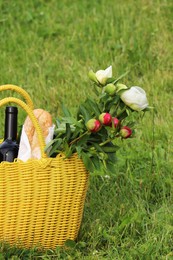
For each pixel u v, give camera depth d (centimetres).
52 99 598
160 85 612
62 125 375
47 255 373
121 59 652
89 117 370
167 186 457
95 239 393
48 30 714
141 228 405
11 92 603
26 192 368
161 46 673
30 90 607
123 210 422
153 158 483
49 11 750
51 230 379
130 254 376
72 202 379
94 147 376
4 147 383
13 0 770
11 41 700
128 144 510
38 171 367
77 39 693
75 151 374
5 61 664
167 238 392
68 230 384
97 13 738
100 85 373
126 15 724
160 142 515
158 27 701
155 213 420
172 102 588
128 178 457
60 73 638
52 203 373
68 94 600
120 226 401
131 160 480
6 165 362
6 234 373
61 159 370
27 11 752
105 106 371
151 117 559
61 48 686
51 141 369
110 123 363
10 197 367
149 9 732
